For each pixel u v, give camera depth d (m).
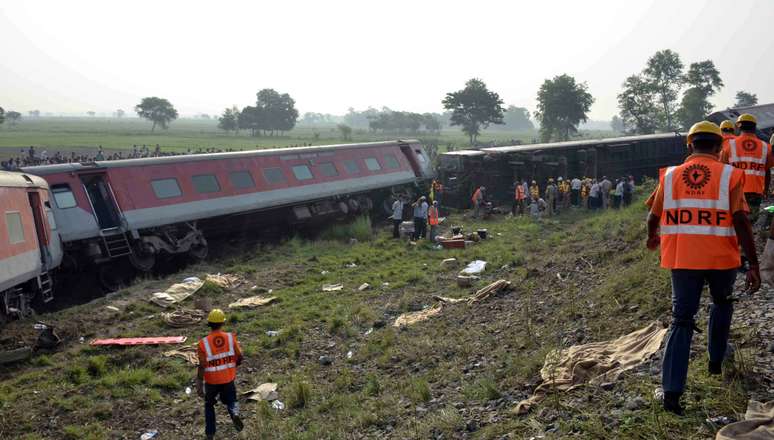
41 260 14.16
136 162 18.84
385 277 15.98
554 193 26.78
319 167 24.95
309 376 9.24
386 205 28.20
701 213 4.04
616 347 6.45
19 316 12.54
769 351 5.02
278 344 11.11
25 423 8.07
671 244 4.15
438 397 7.08
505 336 8.95
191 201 19.55
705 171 4.05
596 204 27.23
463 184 29.12
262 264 18.55
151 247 17.98
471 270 15.17
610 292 9.10
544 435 4.72
